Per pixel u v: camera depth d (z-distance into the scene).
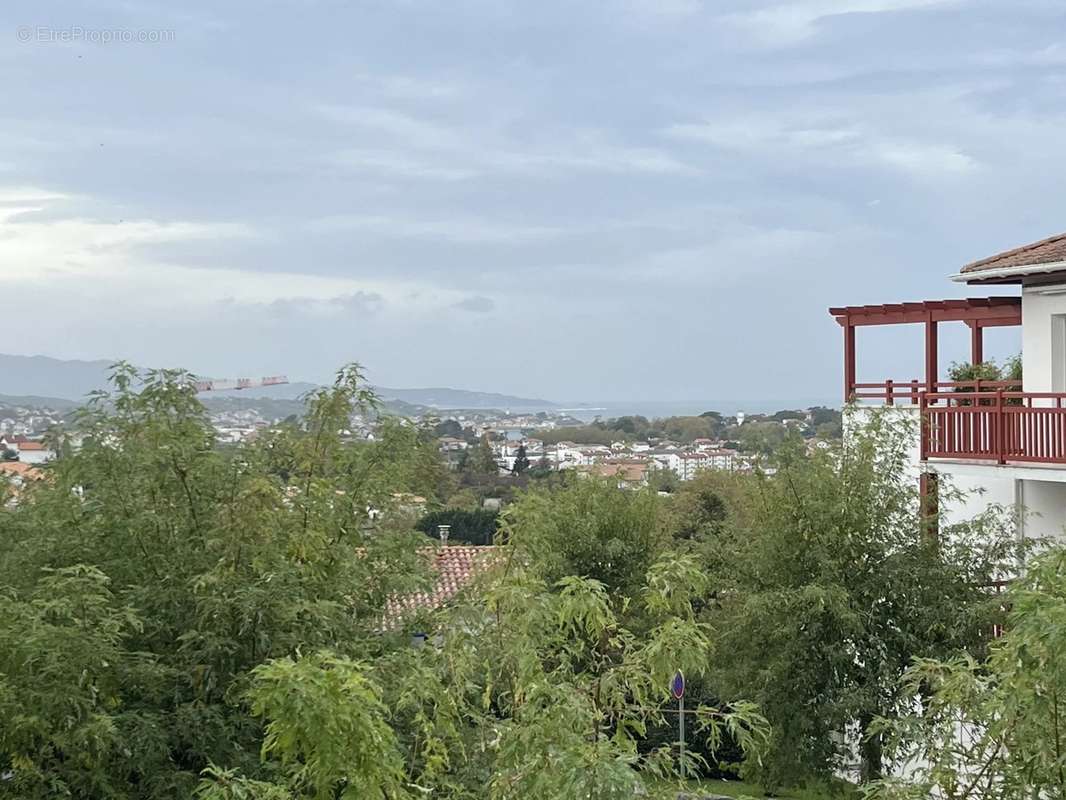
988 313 20.94
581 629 9.61
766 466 17.06
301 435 13.40
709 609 18.03
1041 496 19.05
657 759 8.23
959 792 8.89
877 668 15.84
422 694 8.79
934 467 19.02
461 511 41.72
